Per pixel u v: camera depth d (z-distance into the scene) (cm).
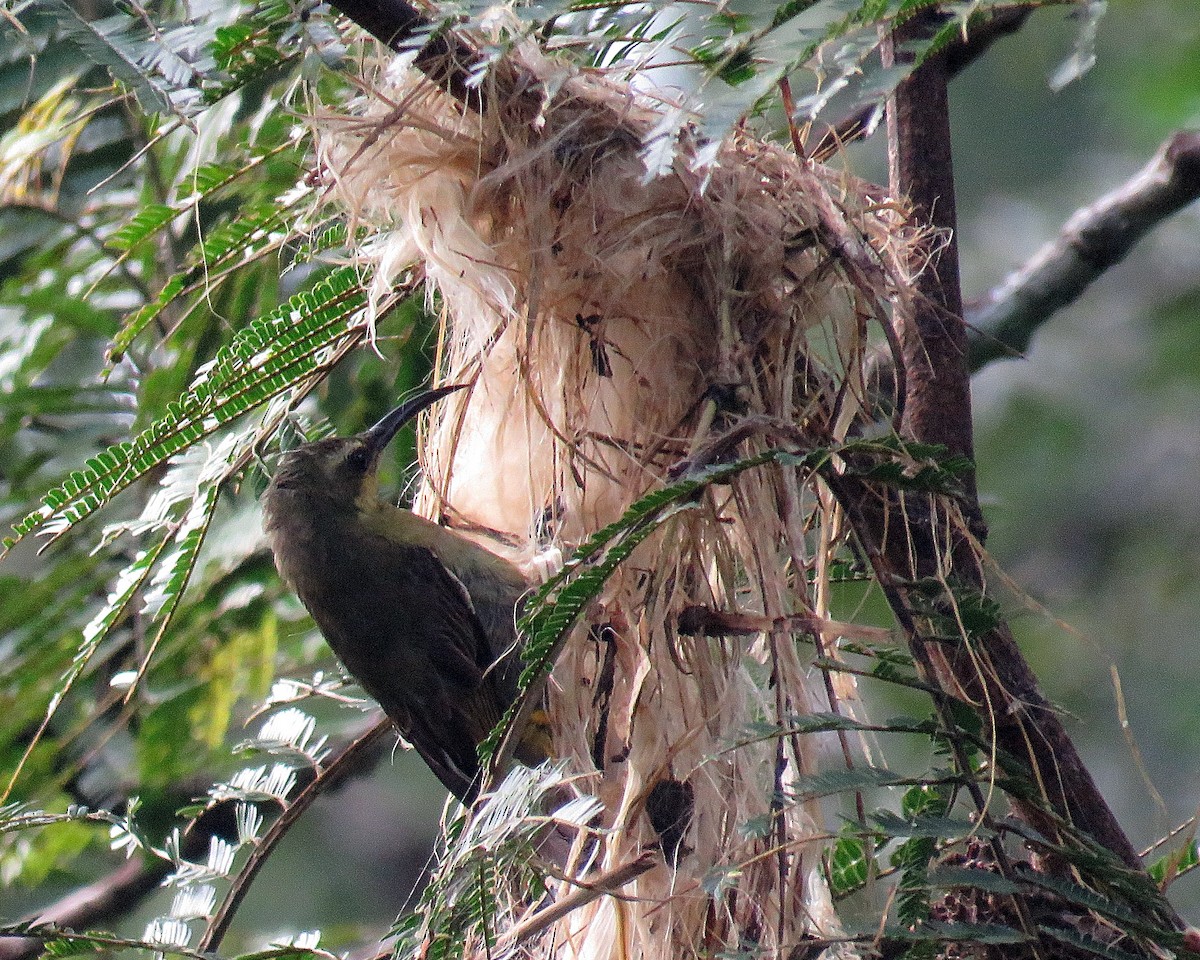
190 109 609
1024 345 1020
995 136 1492
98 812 712
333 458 879
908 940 596
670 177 708
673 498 581
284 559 878
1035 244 1482
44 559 961
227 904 707
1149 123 1257
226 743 1067
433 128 706
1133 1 1248
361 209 736
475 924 588
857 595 1017
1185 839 675
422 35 620
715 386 695
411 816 1562
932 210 749
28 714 980
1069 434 1405
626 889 689
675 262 722
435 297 851
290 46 631
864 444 612
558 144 711
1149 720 1302
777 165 724
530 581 795
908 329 734
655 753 690
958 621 616
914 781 589
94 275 980
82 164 998
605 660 725
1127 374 1430
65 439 1009
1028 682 670
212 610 988
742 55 568
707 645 702
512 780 595
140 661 959
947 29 568
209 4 643
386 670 848
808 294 709
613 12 769
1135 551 1362
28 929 653
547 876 671
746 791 694
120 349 764
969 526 705
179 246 952
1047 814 621
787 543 686
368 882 1522
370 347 940
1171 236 1474
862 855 714
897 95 757
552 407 761
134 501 954
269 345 744
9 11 645
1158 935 585
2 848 1023
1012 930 586
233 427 834
